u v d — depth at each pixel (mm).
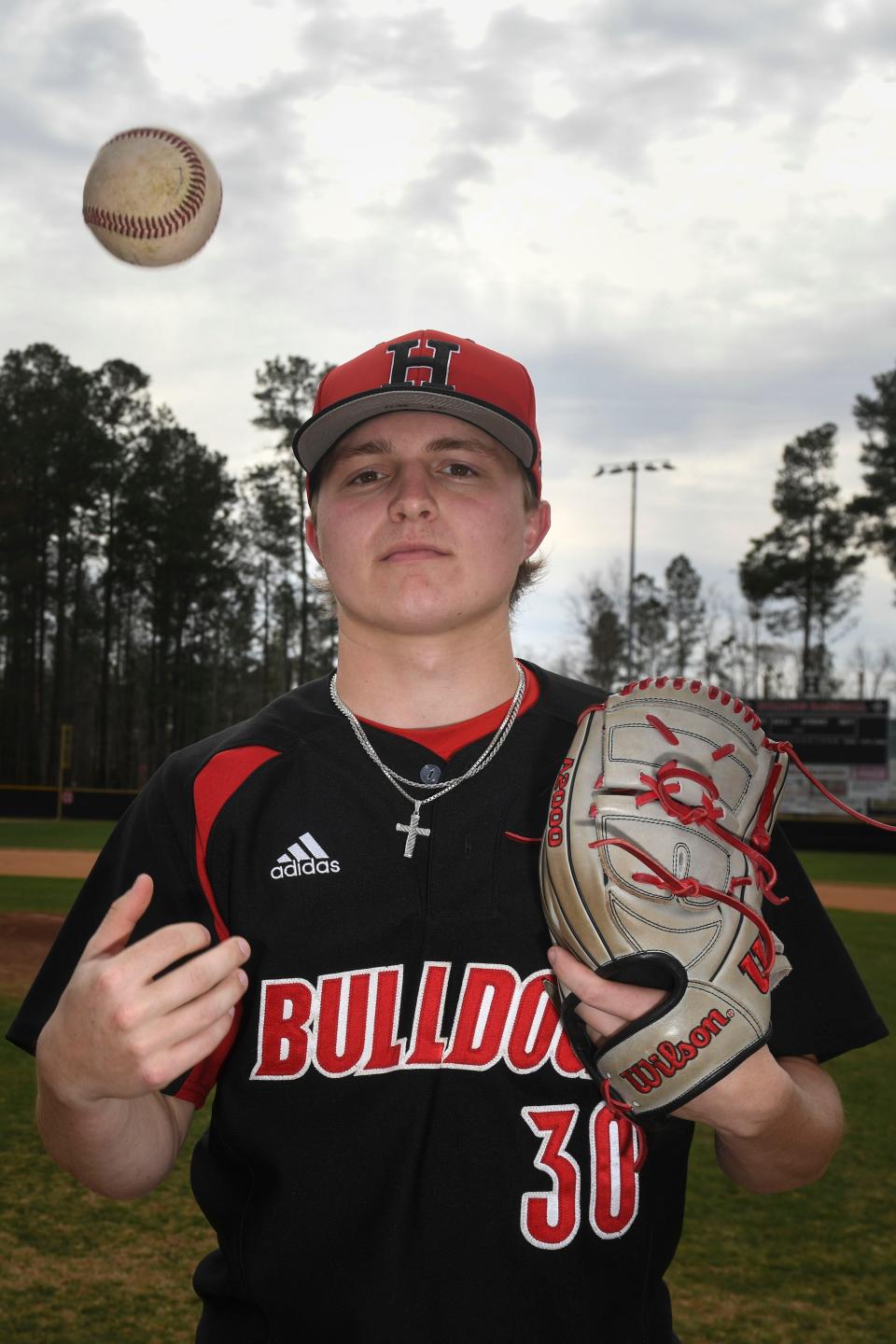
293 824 1531
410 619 1522
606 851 1325
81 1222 3879
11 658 47219
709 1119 1310
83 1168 1432
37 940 9414
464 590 1533
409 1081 1420
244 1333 1444
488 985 1453
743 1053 1277
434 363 1608
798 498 50344
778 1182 1485
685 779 1360
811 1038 1523
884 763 31000
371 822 1525
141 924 1543
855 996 1553
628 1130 1423
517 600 2025
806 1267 3701
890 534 46000
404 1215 1389
